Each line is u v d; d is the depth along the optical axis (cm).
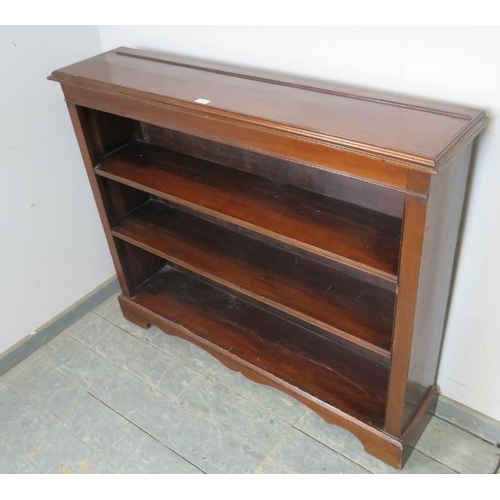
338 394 162
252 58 151
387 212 139
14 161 176
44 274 199
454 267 143
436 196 109
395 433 149
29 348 201
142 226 186
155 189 157
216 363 191
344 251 128
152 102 137
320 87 136
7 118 170
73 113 162
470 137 111
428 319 136
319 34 135
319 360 172
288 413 173
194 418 173
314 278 159
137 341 203
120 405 179
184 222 187
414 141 107
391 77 129
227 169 164
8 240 184
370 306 148
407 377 136
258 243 175
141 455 164
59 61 177
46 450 168
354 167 112
